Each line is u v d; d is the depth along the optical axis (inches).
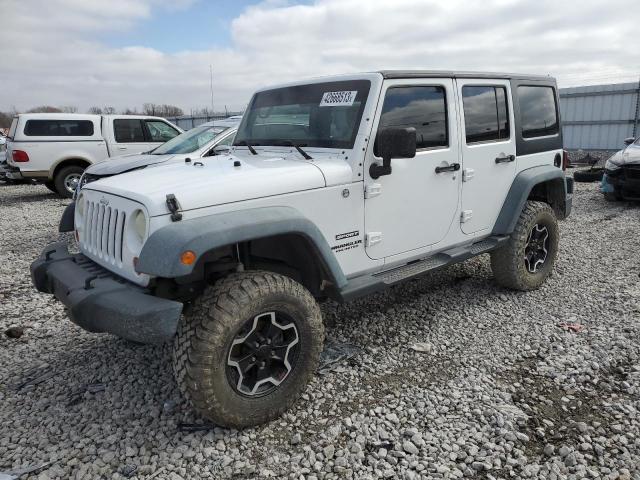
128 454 104.2
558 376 131.8
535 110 188.5
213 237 97.8
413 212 145.1
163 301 97.3
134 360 143.3
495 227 176.6
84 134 470.0
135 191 107.3
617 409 117.2
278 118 152.4
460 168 156.8
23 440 109.0
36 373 138.3
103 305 100.5
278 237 122.6
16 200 486.9
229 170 121.7
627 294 186.1
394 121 136.3
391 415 116.3
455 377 132.7
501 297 186.5
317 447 106.6
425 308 178.5
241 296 103.8
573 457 100.6
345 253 130.0
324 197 122.8
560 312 172.6
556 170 191.5
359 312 175.9
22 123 449.4
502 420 113.0
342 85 138.7
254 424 111.7
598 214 341.1
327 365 138.0
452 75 152.5
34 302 193.5
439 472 98.7
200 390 101.4
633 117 692.1
